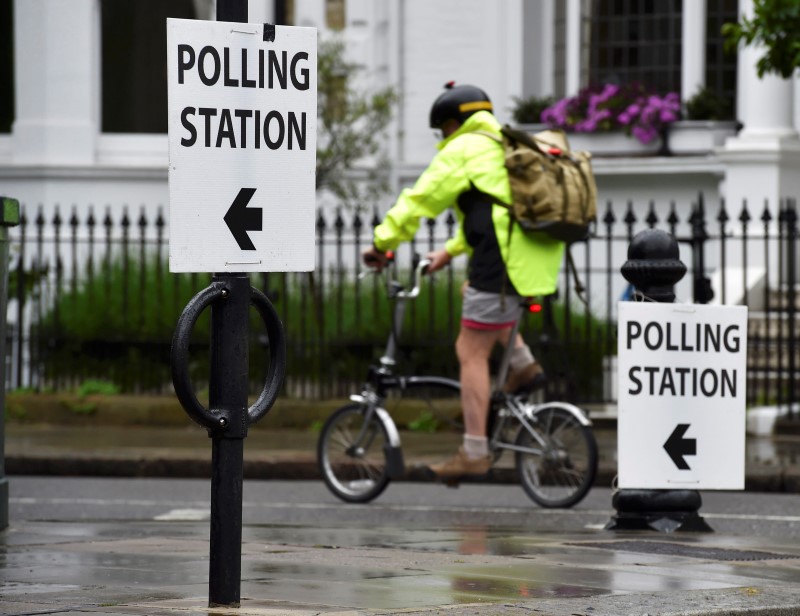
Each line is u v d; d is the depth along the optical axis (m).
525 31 40.94
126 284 31.17
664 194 38.00
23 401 31.06
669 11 39.28
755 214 34.94
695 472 15.91
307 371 30.88
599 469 22.75
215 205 9.69
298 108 9.90
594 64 40.06
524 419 19.80
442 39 41.28
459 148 19.45
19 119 41.03
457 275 32.69
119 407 30.59
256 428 29.80
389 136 40.03
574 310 32.16
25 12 40.91
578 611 10.29
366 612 10.15
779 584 12.06
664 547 14.59
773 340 31.70
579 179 19.47
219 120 9.69
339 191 38.16
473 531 16.41
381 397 20.53
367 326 30.84
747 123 35.47
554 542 15.05
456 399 29.02
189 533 15.82
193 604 10.48
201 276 33.06
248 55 9.76
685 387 15.88
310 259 9.97
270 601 10.73
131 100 41.47
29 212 40.81
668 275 16.03
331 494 21.73
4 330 15.86
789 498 21.09
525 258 19.45
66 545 14.51
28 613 10.12
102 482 23.59
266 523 17.61
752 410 28.02
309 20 41.59
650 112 37.50
